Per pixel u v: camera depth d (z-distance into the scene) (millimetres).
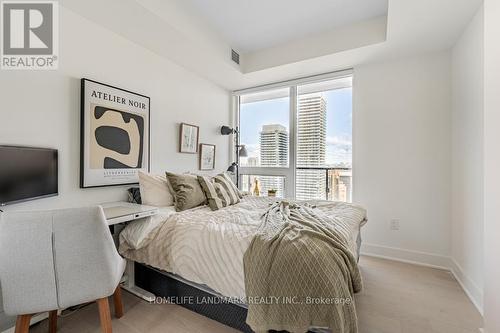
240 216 1853
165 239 1701
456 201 2318
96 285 1260
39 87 1685
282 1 2178
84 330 1499
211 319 1584
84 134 1923
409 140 2660
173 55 2646
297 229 1369
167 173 2297
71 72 1864
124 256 1859
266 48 3020
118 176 2197
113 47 2168
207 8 2279
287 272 1150
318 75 3193
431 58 2561
